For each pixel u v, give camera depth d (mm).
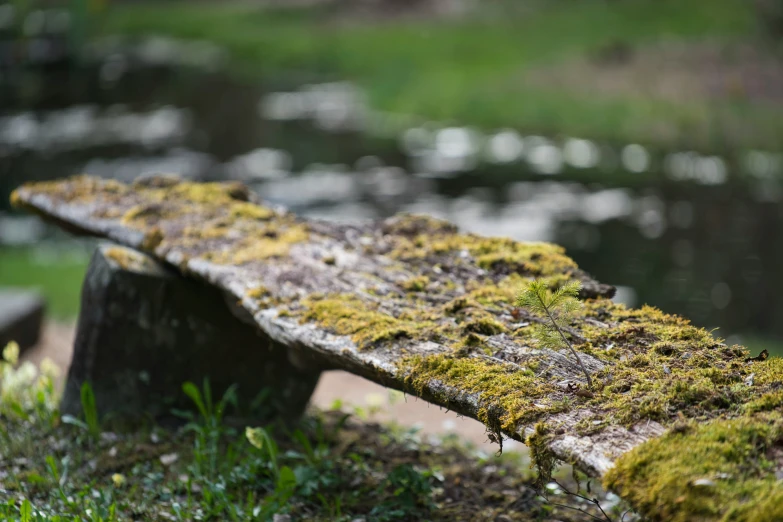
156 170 16250
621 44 25625
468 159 17547
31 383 5258
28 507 3379
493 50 26312
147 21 31234
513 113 20922
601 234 13250
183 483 3938
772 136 19438
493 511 3938
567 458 2520
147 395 4586
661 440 2453
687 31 26281
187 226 4789
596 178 16406
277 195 14961
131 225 4824
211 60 26781
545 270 4027
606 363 3000
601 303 3570
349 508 3875
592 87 22984
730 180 16531
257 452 4109
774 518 2100
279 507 3652
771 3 27188
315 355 3625
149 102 22094
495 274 4055
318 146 18406
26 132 18906
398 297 3834
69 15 29000
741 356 2951
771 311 10484
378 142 18781
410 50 26781
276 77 24984
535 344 3195
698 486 2238
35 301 7031
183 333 4574
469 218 13852
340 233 4707
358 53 26797
